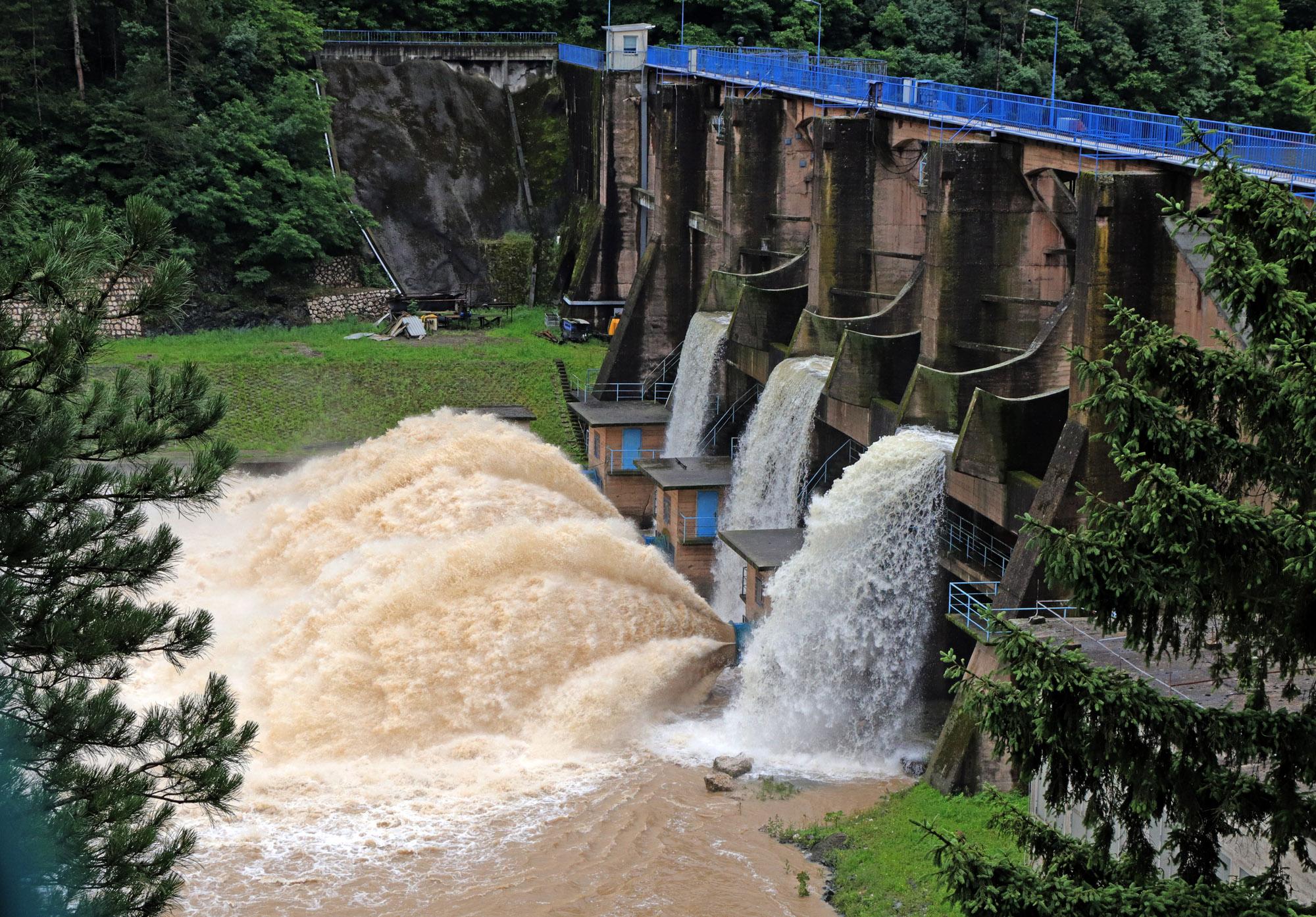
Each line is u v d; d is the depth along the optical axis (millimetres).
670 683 49531
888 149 63750
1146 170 45094
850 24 122500
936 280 54219
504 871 38531
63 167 93125
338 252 102000
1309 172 44031
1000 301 53688
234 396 80438
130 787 25812
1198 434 21984
